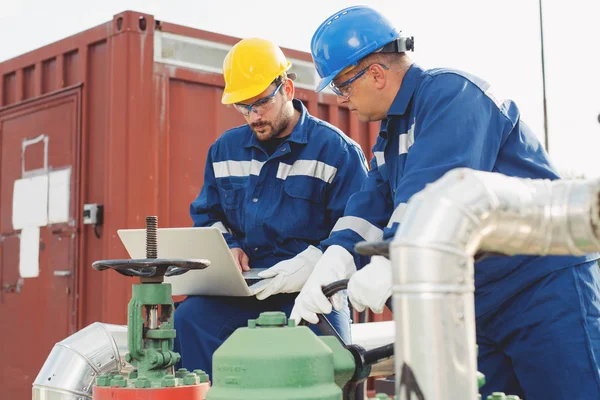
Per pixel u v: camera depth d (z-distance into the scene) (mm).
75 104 4637
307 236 3586
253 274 3426
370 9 2707
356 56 2617
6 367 4914
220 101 4730
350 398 1937
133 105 4332
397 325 1402
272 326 1763
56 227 4672
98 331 2746
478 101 2479
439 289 1377
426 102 2529
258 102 3473
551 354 2469
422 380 1360
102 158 4473
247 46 3516
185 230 2975
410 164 2383
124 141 4309
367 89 2682
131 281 4258
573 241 1501
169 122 4496
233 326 3518
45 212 4754
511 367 2686
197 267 2287
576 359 2441
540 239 1513
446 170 2309
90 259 4465
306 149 3605
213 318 3496
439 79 2553
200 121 4633
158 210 4375
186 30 4586
